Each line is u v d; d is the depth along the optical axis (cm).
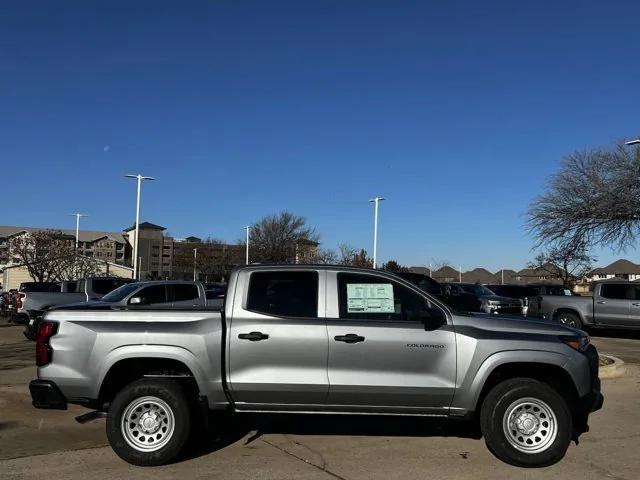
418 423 743
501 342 581
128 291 1436
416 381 580
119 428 578
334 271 612
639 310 1791
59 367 585
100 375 580
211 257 8269
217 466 579
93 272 5175
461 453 623
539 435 582
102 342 584
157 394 582
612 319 1833
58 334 589
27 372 1105
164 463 580
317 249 6712
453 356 582
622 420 769
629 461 604
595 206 2562
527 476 555
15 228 10288
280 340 583
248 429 715
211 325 588
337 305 599
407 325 589
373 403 583
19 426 727
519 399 580
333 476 551
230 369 584
